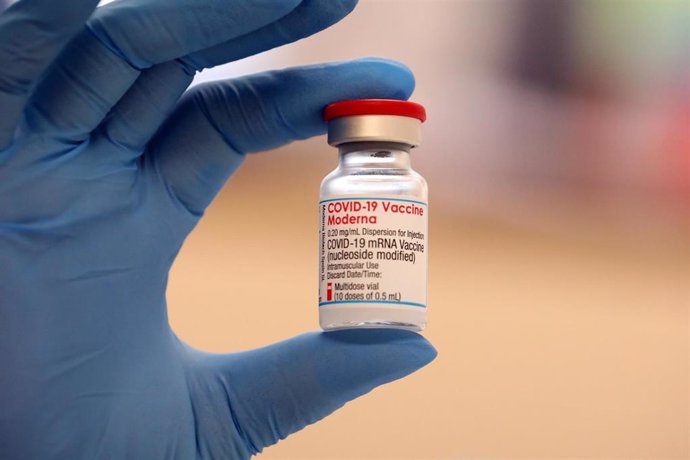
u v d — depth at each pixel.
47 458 1.25
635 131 4.74
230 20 1.23
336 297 1.30
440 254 4.28
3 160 1.23
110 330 1.30
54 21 1.14
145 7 1.23
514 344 3.77
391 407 3.44
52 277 1.25
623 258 4.36
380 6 4.68
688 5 4.84
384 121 1.29
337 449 3.24
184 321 3.56
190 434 1.40
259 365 1.42
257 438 1.43
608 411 3.52
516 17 4.79
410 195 1.31
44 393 1.24
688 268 4.25
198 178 1.41
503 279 4.15
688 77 4.82
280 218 4.20
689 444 3.37
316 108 1.40
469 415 3.43
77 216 1.27
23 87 1.17
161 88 1.32
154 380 1.35
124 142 1.32
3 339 1.22
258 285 3.78
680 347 3.80
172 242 1.40
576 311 4.01
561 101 4.80
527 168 4.63
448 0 4.70
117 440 1.31
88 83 1.25
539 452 3.29
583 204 4.57
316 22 1.31
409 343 1.38
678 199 4.60
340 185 1.31
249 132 1.42
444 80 4.73
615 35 4.81
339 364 1.38
